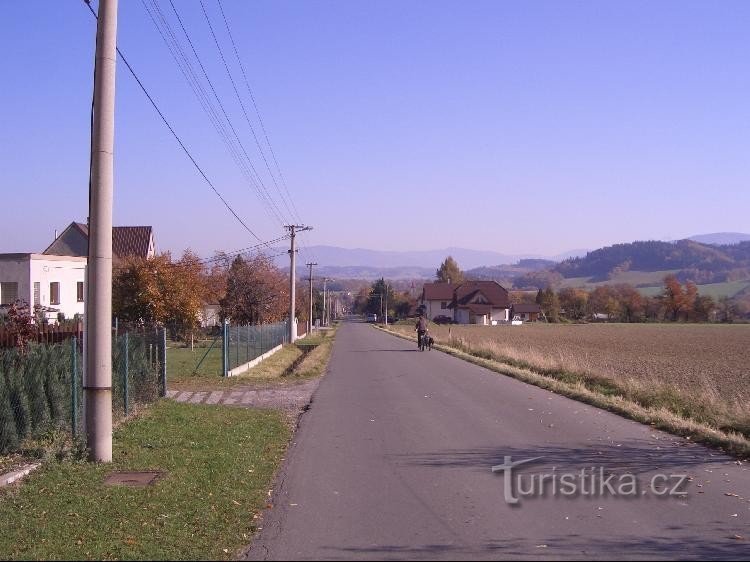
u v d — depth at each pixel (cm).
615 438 1233
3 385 1077
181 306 4312
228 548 676
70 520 755
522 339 5822
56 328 1655
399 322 13762
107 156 1052
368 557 647
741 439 1157
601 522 745
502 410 1594
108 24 1052
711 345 5044
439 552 658
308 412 1623
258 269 6106
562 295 14100
